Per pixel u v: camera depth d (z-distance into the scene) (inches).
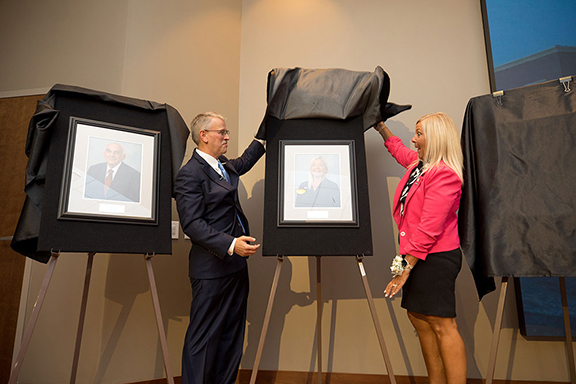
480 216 80.5
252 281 112.0
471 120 87.0
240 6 130.4
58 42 114.8
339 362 103.8
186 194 79.1
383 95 92.7
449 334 72.1
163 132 84.4
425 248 72.9
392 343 102.7
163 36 112.3
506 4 112.0
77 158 73.4
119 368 92.4
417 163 84.7
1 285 103.2
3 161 111.4
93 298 94.0
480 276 81.2
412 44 117.3
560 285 92.7
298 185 85.0
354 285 107.0
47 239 67.3
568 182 75.7
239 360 84.0
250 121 121.7
